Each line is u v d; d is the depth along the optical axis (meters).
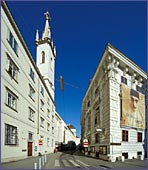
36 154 35.41
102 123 35.81
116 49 33.59
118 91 34.06
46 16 66.06
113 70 33.53
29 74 31.20
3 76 20.33
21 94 26.72
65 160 29.47
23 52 27.78
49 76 61.84
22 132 27.03
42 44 62.97
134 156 34.69
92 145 42.97
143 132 37.84
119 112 33.38
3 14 20.42
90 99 51.22
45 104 46.50
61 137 84.19
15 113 24.03
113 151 30.61
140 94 39.06
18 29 24.69
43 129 43.41
